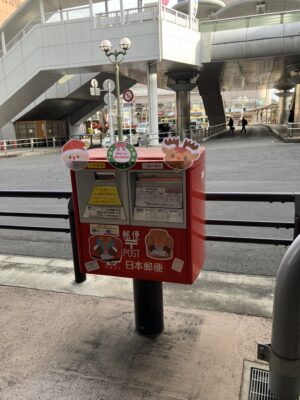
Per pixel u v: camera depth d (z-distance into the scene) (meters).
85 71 22.66
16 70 21.78
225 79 34.88
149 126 21.88
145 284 2.43
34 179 11.85
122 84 29.25
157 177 2.08
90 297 3.15
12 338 2.60
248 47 21.67
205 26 22.50
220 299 3.05
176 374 2.17
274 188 8.31
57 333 2.63
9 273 3.76
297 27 20.66
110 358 2.34
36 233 5.80
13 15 24.19
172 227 2.10
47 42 20.73
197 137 26.31
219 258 4.34
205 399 1.99
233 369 2.18
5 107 22.89
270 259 4.27
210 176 10.41
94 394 2.06
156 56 19.83
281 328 1.70
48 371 2.26
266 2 36.56
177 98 27.23
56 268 3.87
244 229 5.50
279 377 1.77
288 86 44.41
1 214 4.15
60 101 29.16
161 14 19.31
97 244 2.28
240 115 86.94
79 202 2.26
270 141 21.69
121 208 2.17
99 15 19.94
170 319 2.73
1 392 2.11
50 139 30.59
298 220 2.82
